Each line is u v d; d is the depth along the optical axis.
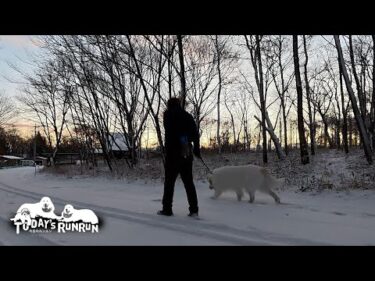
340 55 16.91
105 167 25.45
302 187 11.11
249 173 8.80
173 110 7.17
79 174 20.88
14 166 53.62
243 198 9.51
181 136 7.09
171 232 5.97
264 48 24.97
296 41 17.70
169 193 7.24
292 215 7.30
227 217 7.08
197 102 25.38
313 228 6.14
